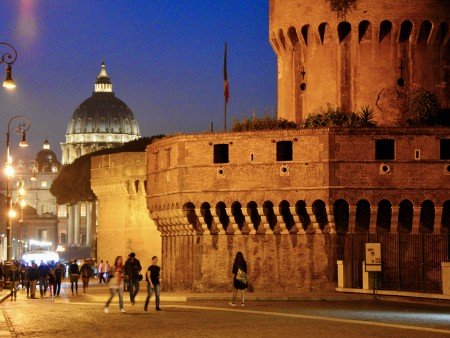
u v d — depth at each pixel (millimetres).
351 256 60688
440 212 59719
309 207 60312
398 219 60469
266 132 61781
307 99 71688
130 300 56406
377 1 68562
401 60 69062
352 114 65438
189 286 66375
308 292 60562
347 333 36531
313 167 60344
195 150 64188
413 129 59781
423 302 54531
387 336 35438
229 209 62812
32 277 75000
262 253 62719
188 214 64812
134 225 92125
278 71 74625
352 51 69750
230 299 58625
